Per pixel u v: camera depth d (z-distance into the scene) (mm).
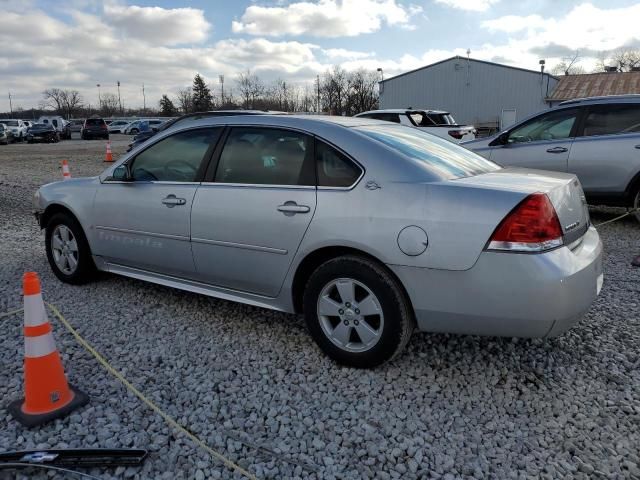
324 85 64938
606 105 7238
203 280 3992
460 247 2861
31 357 2799
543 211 2814
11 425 2781
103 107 106500
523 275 2766
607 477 2410
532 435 2709
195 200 3859
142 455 2506
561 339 3729
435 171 3168
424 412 2898
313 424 2803
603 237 6738
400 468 2475
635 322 3998
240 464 2502
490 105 37625
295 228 3355
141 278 4426
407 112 13203
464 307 2916
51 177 14242
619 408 2924
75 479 2406
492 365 3377
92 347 3646
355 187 3193
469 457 2541
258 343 3707
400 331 3094
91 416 2855
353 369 3316
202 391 3105
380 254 3047
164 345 3682
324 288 3287
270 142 3623
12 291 4750
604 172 7176
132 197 4266
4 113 102062
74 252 4820
